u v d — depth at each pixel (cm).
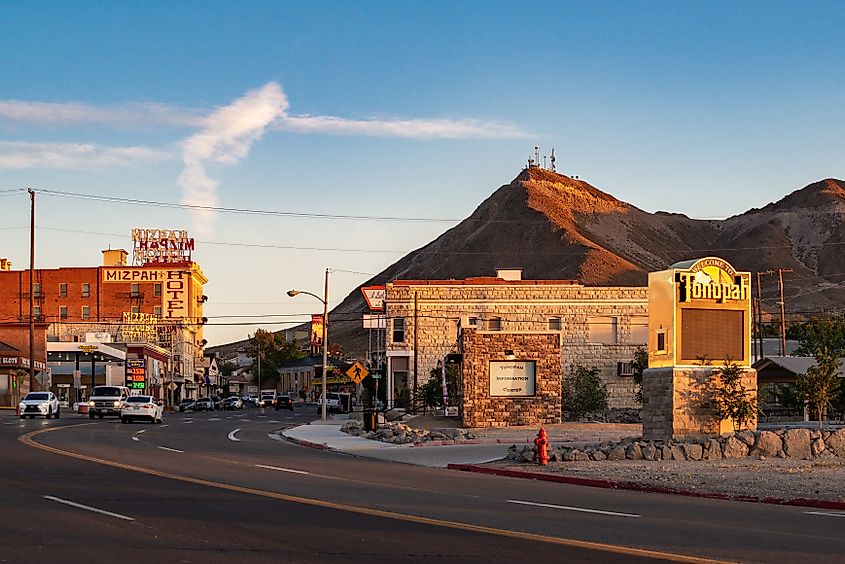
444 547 1274
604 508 1725
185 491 1938
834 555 1229
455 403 6041
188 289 14088
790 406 5259
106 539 1327
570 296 7769
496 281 8200
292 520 1520
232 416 7750
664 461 2719
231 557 1198
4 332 9444
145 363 9594
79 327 12719
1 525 1452
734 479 2202
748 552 1248
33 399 6166
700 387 3067
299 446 3838
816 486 2044
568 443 3709
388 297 7856
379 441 4050
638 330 7712
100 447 3306
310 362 16212
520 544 1298
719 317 3103
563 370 7638
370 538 1346
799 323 9450
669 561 1180
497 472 2552
